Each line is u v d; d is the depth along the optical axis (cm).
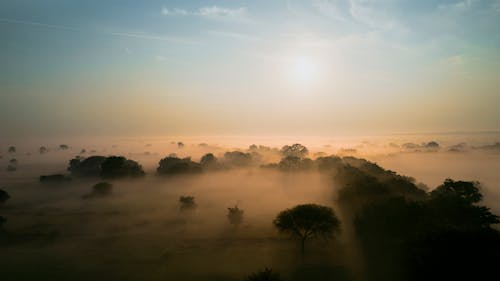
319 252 5625
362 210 6278
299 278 4656
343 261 5203
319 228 5612
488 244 4188
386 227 5556
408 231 5359
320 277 4659
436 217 5756
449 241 4278
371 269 4809
